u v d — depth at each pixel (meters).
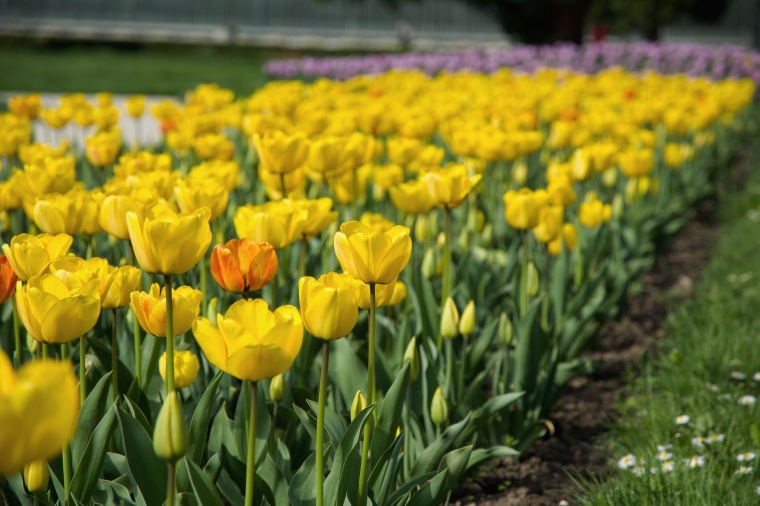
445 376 3.62
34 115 6.33
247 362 1.88
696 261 7.30
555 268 4.51
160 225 2.12
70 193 3.30
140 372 2.90
